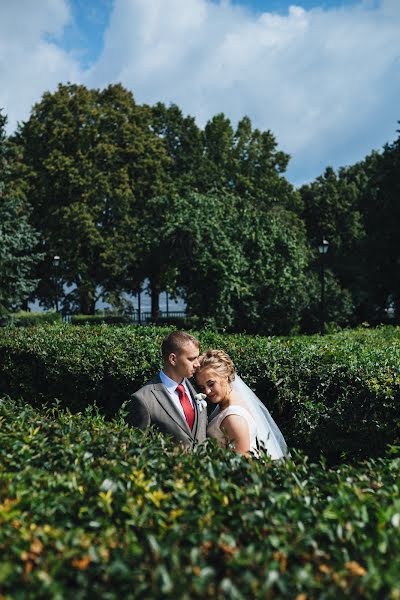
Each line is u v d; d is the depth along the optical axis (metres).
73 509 2.23
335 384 5.26
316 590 1.69
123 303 29.36
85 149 28.11
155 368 6.41
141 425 3.77
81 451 2.93
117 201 27.39
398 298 27.84
